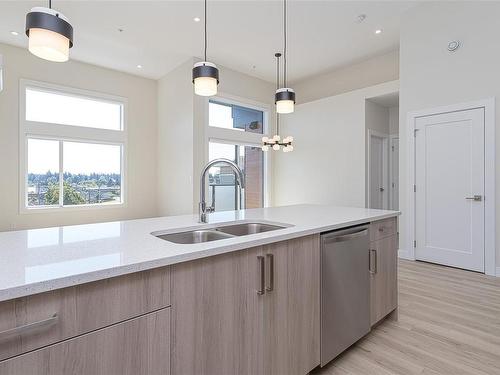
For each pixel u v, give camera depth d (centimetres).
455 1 358
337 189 573
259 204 678
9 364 71
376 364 171
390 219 227
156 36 459
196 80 196
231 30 444
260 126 677
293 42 485
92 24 421
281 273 141
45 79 502
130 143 609
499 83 326
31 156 497
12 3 364
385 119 595
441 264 373
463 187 355
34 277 77
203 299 110
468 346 189
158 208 643
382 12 405
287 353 144
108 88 577
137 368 93
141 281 94
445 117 368
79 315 82
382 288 213
